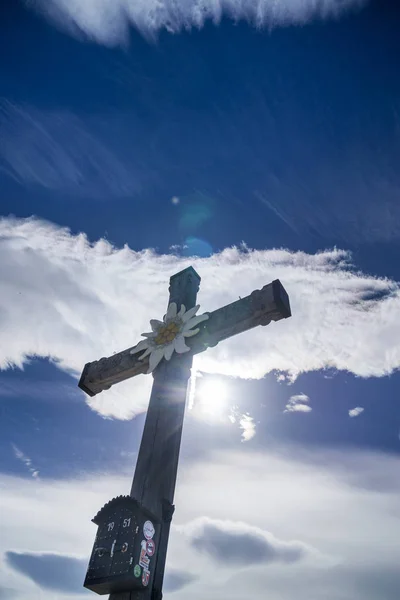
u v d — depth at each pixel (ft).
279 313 23.91
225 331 25.02
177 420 23.99
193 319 25.93
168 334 26.55
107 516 21.07
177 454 23.26
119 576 18.69
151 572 19.49
